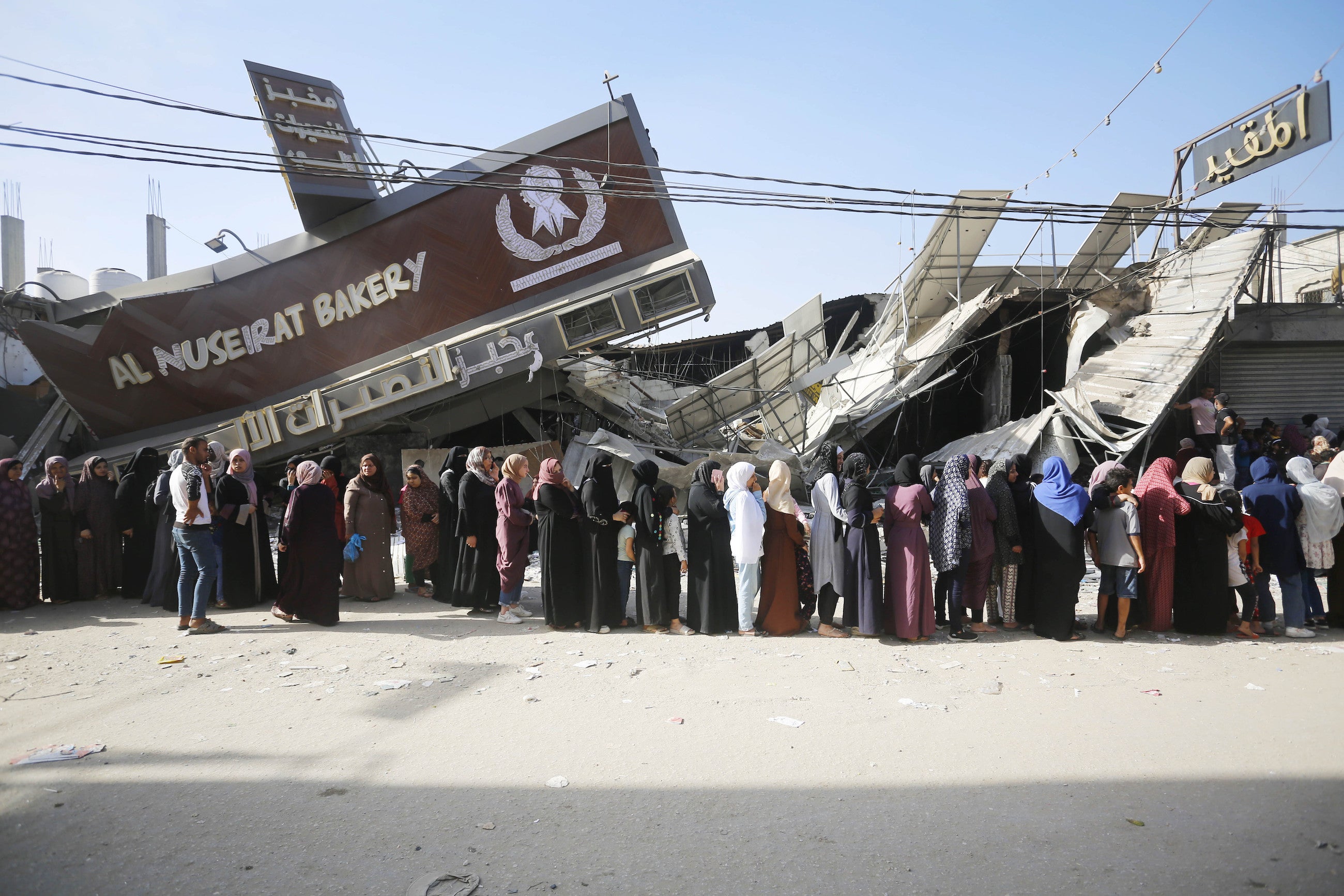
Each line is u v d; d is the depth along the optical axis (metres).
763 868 3.17
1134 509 7.10
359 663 6.38
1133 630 7.53
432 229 15.93
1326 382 17.47
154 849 3.35
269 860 3.25
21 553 8.80
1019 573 7.62
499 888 3.02
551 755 4.40
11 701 5.43
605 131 15.75
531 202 15.82
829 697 5.44
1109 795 3.84
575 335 15.80
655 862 3.22
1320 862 3.19
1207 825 3.52
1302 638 7.20
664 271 15.48
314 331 16.23
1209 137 15.51
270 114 14.73
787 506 7.48
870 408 17.38
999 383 18.45
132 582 9.29
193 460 7.81
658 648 6.91
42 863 3.24
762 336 25.89
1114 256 19.16
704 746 4.53
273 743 4.59
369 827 3.55
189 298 16.17
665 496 7.79
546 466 7.71
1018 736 4.66
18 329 15.73
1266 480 7.45
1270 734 4.67
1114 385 15.42
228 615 8.45
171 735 4.73
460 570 8.48
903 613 7.09
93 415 16.25
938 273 19.81
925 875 3.11
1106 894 2.97
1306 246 23.55
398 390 15.57
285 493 9.53
